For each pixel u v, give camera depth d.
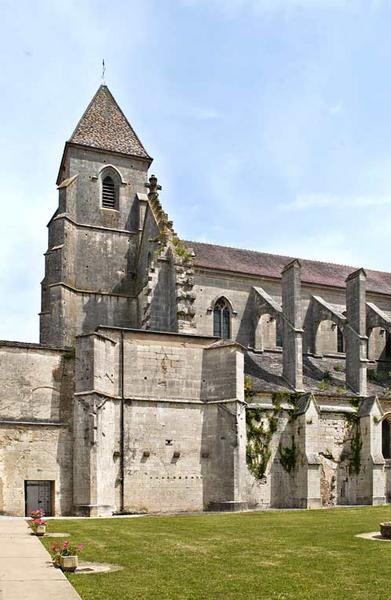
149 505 41.62
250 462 45.94
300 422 47.44
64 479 40.12
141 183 56.66
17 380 40.56
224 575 18.81
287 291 51.53
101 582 17.56
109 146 55.94
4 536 25.97
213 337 45.81
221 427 43.81
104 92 59.12
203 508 43.03
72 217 52.44
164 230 48.84
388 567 20.03
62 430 40.72
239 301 54.75
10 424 39.56
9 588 16.20
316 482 46.34
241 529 30.23
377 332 61.09
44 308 52.34
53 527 30.73
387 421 52.91
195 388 44.62
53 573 18.11
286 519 35.19
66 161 56.19
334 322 55.56
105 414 40.75
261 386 48.31
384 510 41.12
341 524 32.44
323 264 65.12
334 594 16.53
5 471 39.03
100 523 32.91
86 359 40.84
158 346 44.09
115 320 52.62
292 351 49.91
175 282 46.72
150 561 21.09
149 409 42.94
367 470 49.28
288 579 18.28
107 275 53.38
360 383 51.88
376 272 68.38
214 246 58.53
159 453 42.62
